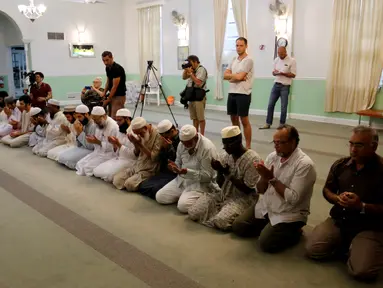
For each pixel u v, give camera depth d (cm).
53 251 277
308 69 820
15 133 610
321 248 255
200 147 334
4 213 345
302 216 276
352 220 252
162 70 1145
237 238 294
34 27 1090
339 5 740
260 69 902
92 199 378
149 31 1159
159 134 394
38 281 241
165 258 266
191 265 257
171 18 1080
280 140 264
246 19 907
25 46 1089
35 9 993
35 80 728
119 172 414
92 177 446
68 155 482
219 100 1002
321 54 794
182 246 282
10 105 653
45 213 345
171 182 368
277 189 268
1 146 612
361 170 245
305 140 625
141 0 1169
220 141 620
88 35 1191
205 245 283
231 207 308
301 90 838
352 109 759
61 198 381
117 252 275
